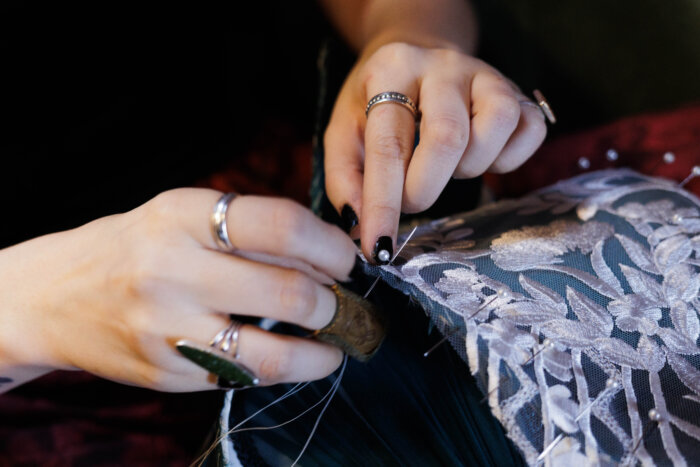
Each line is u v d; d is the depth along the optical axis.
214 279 0.52
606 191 0.91
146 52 1.43
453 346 0.60
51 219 1.30
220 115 1.56
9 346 0.69
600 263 0.73
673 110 1.67
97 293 0.58
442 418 0.67
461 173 0.80
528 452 0.55
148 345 0.56
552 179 1.65
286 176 1.54
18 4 1.25
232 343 0.55
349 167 0.86
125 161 1.38
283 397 0.71
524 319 0.62
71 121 1.33
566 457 0.55
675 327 0.66
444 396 0.68
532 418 0.57
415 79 0.84
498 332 0.60
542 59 1.92
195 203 0.53
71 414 1.09
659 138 1.58
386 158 0.73
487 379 0.58
